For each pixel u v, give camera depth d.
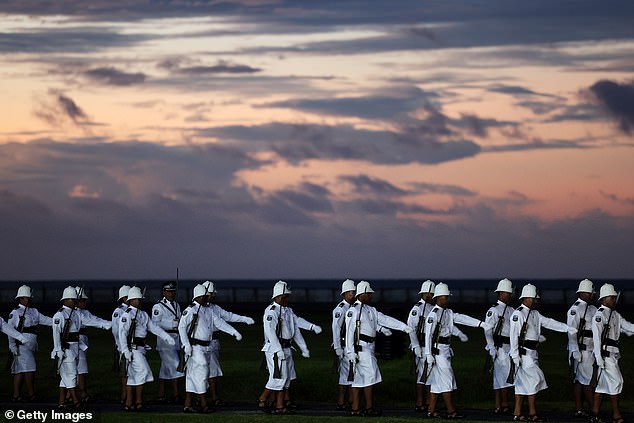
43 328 49.12
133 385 24.64
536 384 22.53
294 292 63.00
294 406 24.94
